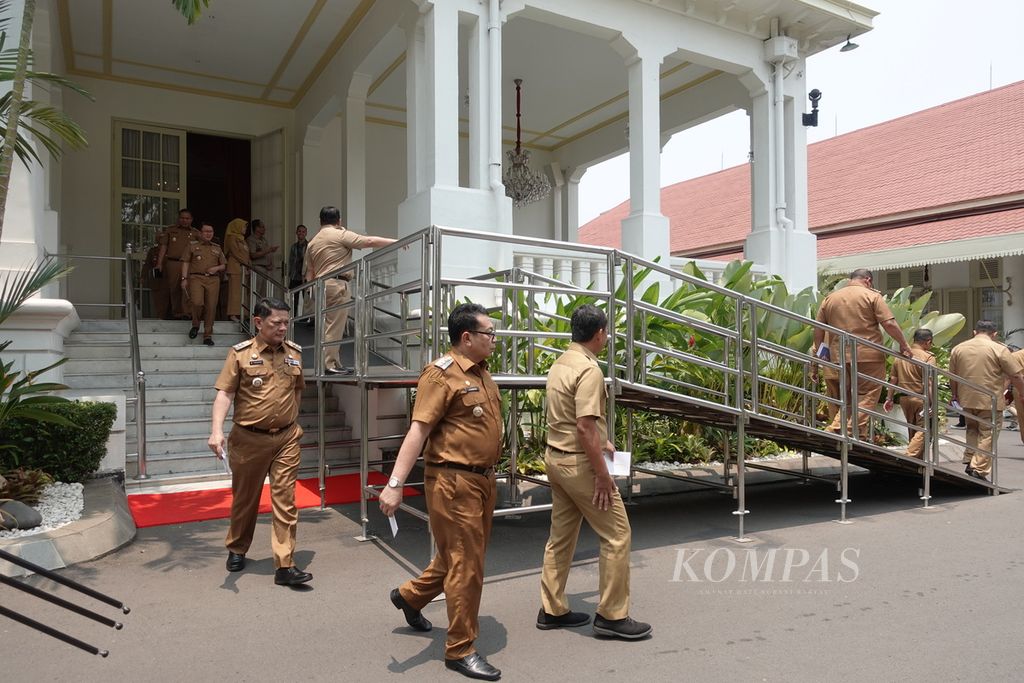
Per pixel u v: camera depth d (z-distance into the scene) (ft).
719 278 35.14
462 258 28.89
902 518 21.39
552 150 58.03
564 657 11.39
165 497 22.00
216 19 35.04
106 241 41.19
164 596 14.12
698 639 12.09
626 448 23.73
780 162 38.73
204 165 45.50
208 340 31.01
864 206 62.69
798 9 36.83
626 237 34.50
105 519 17.13
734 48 37.35
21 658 11.23
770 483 27.45
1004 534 19.26
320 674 10.78
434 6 28.96
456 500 10.99
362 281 19.34
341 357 30.07
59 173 37.45
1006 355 26.45
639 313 24.27
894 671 10.78
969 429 27.14
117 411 21.71
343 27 36.09
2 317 17.53
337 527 19.54
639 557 17.12
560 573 12.63
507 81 44.70
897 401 30.81
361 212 37.68
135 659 11.25
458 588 10.78
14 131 16.78
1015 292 52.16
